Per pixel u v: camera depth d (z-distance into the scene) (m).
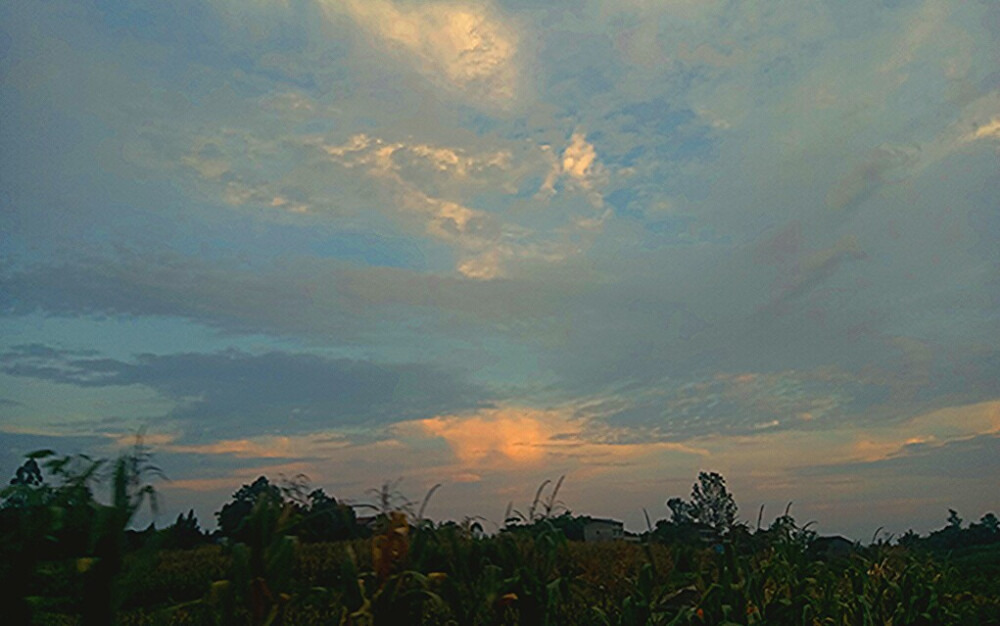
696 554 8.18
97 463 4.28
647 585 6.75
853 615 8.39
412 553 5.68
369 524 5.73
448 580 5.73
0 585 3.96
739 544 8.59
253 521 4.70
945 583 10.76
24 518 4.11
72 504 4.18
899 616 9.12
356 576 5.30
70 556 4.17
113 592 4.04
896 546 10.93
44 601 4.03
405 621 5.36
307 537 5.88
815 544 9.86
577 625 6.95
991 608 10.98
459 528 6.32
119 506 4.11
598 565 8.58
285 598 4.64
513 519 6.75
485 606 5.77
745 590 7.11
